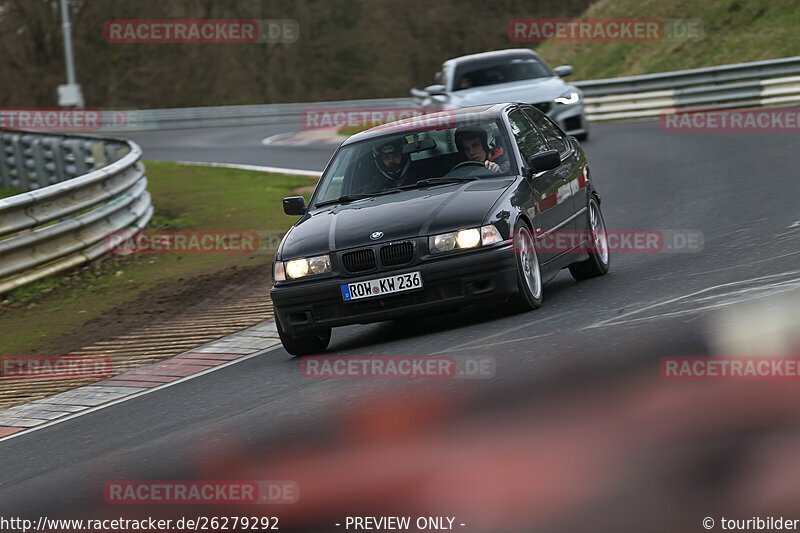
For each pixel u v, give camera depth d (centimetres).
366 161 2714
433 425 1580
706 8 11300
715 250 2931
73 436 2098
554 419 1474
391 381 1953
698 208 3938
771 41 10369
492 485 1262
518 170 2588
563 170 2828
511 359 1923
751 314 1938
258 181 6788
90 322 3450
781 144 5481
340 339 2695
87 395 2503
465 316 2603
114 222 4672
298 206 2744
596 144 6738
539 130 2898
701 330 1872
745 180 4456
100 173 4556
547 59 12519
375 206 2502
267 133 12406
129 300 3716
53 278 4125
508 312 2433
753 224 3309
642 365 1683
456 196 2452
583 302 2444
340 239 2403
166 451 1794
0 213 3912
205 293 3672
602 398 1535
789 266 2398
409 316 2364
